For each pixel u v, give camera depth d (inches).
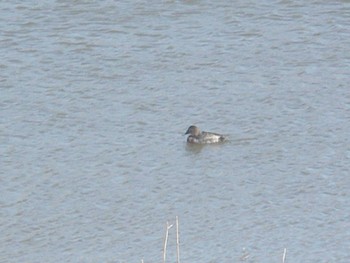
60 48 1872.5
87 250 1322.6
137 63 1825.8
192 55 1847.9
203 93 1738.4
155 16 1966.0
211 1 2005.4
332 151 1574.8
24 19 1958.7
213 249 1305.4
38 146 1594.5
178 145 1599.4
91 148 1589.6
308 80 1776.6
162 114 1683.1
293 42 1887.3
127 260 1285.7
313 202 1432.1
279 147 1592.0
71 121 1662.2
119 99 1724.9
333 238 1330.0
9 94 1737.2
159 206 1430.9
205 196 1456.7
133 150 1584.6
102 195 1461.6
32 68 1814.7
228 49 1865.2
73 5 2000.5
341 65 1820.9
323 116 1673.2
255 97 1726.1
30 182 1498.5
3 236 1365.7
